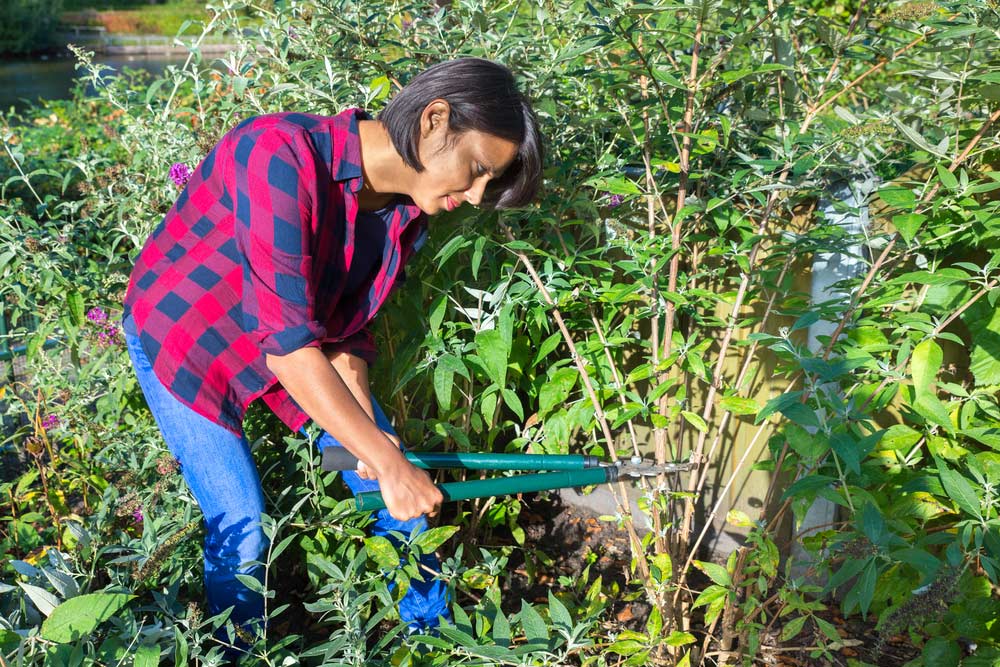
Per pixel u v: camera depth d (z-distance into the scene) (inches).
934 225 79.0
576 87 96.2
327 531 87.1
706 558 106.3
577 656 87.2
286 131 61.7
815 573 77.4
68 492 108.5
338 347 77.7
